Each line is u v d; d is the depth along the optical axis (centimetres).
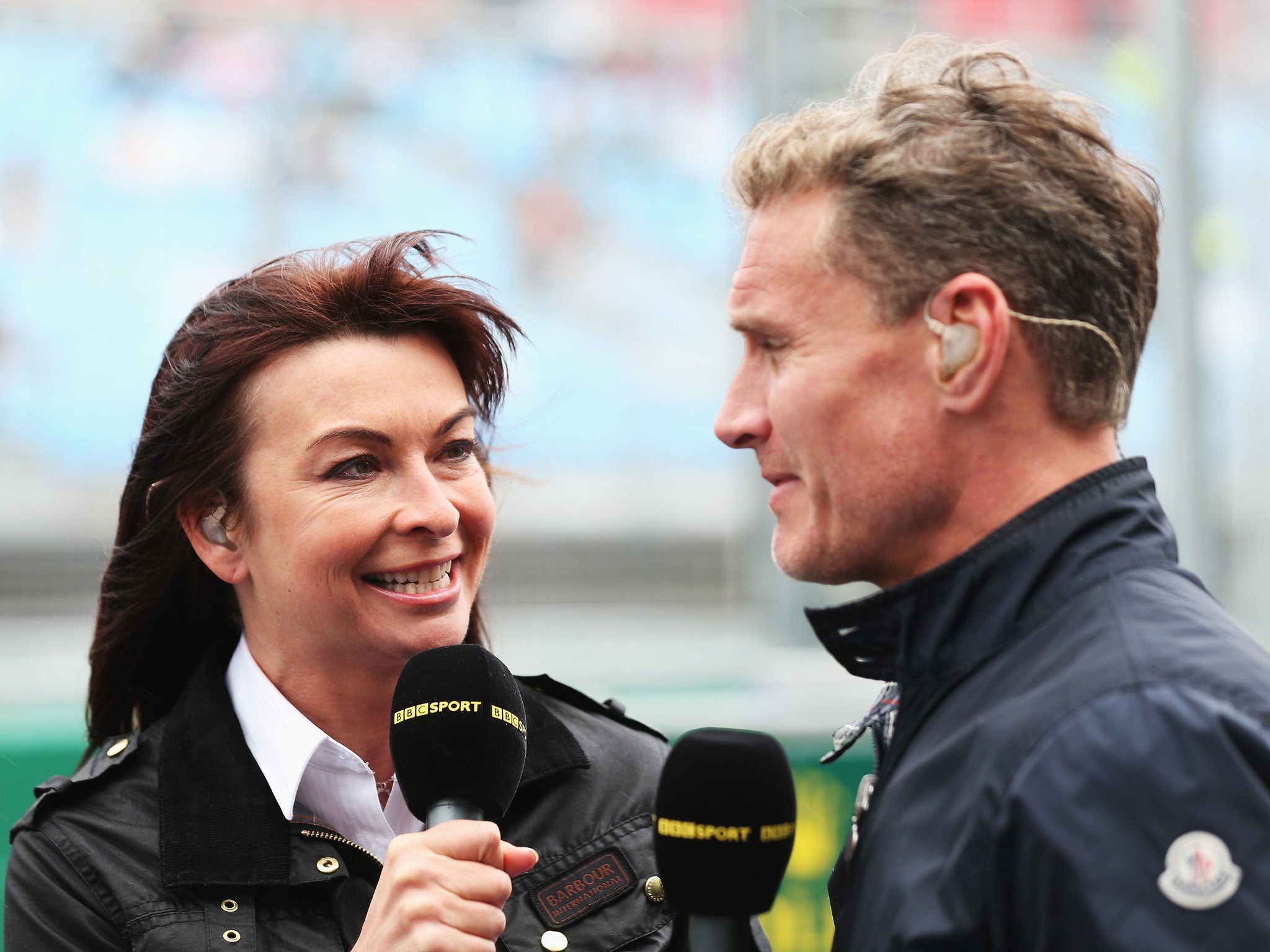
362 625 470
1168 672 306
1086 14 1210
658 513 1187
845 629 372
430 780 405
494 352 506
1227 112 1214
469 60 1234
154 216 1149
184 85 1158
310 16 1186
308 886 452
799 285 360
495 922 372
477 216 1239
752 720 997
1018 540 343
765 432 373
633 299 1256
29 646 1045
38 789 473
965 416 347
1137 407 1222
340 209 1204
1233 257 1212
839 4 1052
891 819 336
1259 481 1199
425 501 465
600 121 1266
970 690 341
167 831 454
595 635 1148
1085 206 347
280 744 475
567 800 500
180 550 509
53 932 442
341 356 470
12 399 1089
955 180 344
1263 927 279
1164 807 289
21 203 1111
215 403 475
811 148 362
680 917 487
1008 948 307
